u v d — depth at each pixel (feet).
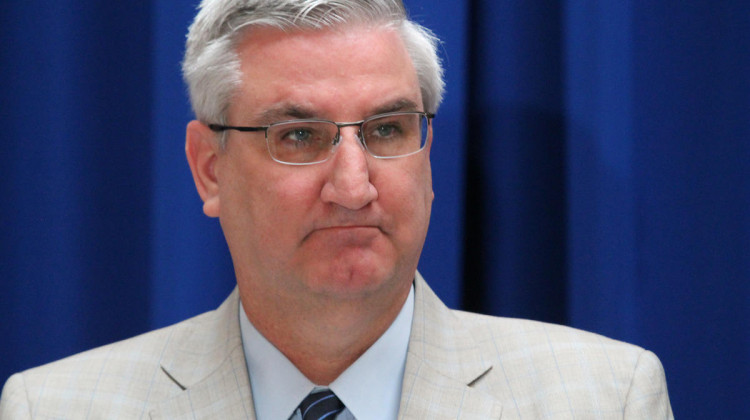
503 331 9.66
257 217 8.54
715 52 11.73
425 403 8.83
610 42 11.94
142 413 9.13
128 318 12.32
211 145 9.28
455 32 11.98
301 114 8.30
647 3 11.91
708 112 11.73
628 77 11.91
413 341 9.20
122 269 12.34
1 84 12.31
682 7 11.83
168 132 12.26
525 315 11.94
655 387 9.09
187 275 12.27
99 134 12.37
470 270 12.14
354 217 8.21
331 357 8.96
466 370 9.16
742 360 11.55
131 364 9.61
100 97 12.39
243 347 9.47
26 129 12.28
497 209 12.03
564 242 11.96
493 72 12.10
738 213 11.59
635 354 9.33
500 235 12.00
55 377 9.53
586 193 11.91
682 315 11.73
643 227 11.85
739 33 11.67
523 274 11.96
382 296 8.54
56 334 12.25
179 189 12.28
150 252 12.30
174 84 12.29
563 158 11.98
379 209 8.30
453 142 11.96
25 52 12.31
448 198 11.98
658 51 11.87
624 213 11.88
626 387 8.98
